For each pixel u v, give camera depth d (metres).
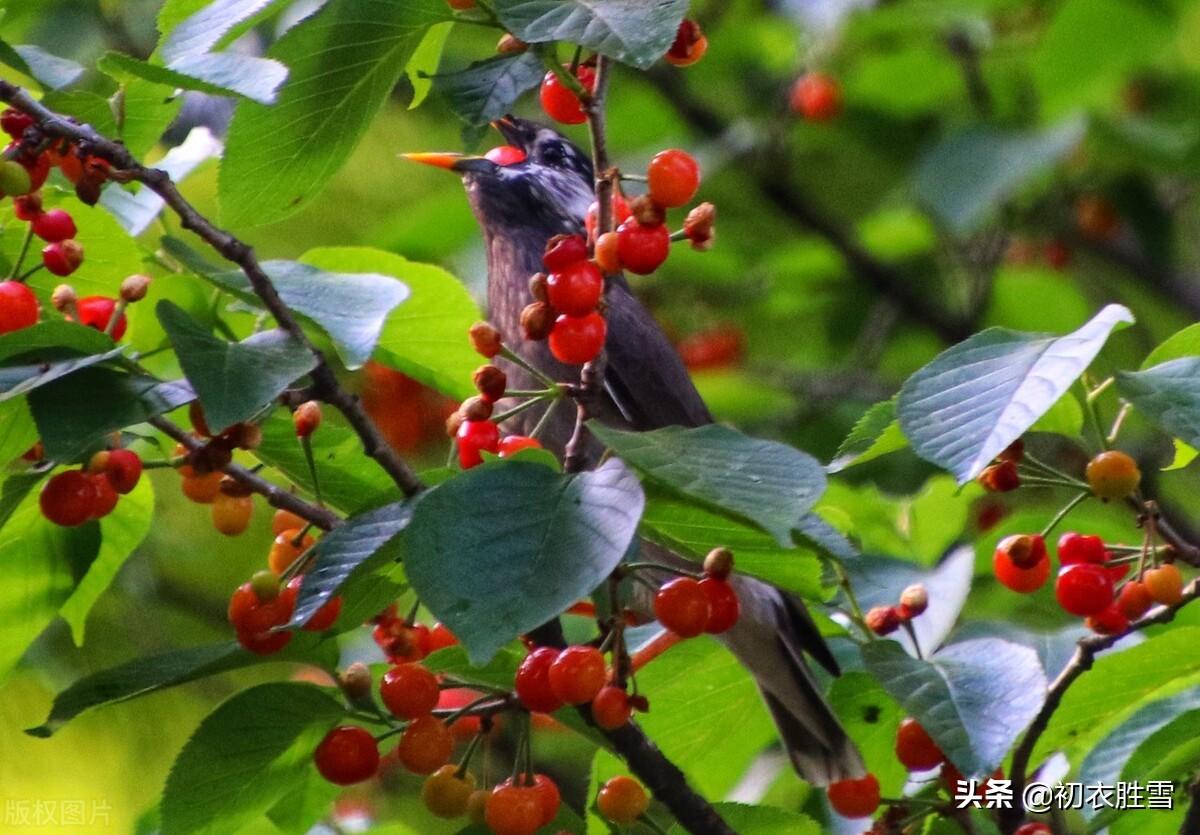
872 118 7.44
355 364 5.05
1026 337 5.04
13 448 5.07
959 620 5.35
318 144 5.08
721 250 7.36
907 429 5.03
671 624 5.02
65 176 5.09
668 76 7.56
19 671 6.11
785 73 7.46
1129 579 5.11
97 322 5.09
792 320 8.02
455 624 4.95
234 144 5.07
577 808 5.99
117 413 5.00
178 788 5.07
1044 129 6.20
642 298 7.59
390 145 7.34
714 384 7.20
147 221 5.17
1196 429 5.03
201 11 5.04
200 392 5.00
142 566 6.26
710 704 5.23
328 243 7.00
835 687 5.17
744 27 7.53
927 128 7.43
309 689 5.06
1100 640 5.09
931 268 7.68
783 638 5.26
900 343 7.95
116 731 6.45
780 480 4.96
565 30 5.00
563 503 4.98
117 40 6.89
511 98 5.02
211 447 5.04
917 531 5.29
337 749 5.06
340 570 4.99
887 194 8.04
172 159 5.19
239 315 5.18
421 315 5.18
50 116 5.02
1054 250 7.50
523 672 5.03
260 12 5.05
